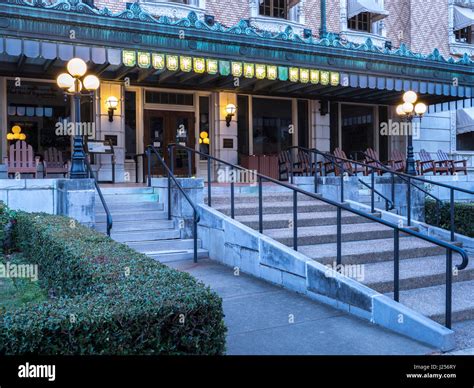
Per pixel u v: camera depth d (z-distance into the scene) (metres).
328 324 5.59
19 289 6.08
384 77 13.48
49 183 9.12
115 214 9.27
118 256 5.05
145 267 4.63
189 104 15.85
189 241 9.12
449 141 19.62
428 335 5.06
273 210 9.71
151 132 15.33
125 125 14.95
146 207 9.91
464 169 16.86
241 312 5.96
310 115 17.45
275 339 5.08
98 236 6.23
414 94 12.38
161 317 3.41
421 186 11.80
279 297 6.62
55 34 9.64
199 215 8.70
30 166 10.31
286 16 16.88
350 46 12.90
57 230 6.57
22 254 7.84
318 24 17.28
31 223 7.35
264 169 15.57
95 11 9.90
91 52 9.99
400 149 18.81
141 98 15.06
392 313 5.43
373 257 7.65
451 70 14.38
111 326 3.25
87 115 14.39
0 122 13.26
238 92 16.03
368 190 12.48
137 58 10.42
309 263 6.64
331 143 17.97
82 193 8.45
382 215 10.40
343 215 9.80
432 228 10.02
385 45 17.95
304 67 12.34
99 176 14.15
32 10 9.36
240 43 11.46
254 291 6.89
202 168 15.92
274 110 17.08
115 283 4.05
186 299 3.60
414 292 6.57
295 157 17.16
